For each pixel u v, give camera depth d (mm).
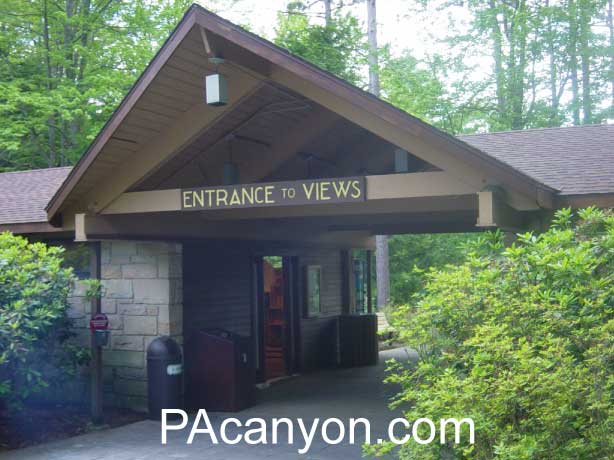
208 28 7141
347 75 21594
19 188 13102
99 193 8625
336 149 9633
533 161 9617
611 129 11164
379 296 21266
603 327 4664
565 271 5379
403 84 23094
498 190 6938
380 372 13906
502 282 5562
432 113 23062
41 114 20625
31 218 10383
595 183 8078
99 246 9625
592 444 4176
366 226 13844
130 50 20438
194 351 10344
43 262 8977
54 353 9547
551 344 4680
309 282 14266
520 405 4516
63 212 9039
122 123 7883
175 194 8203
